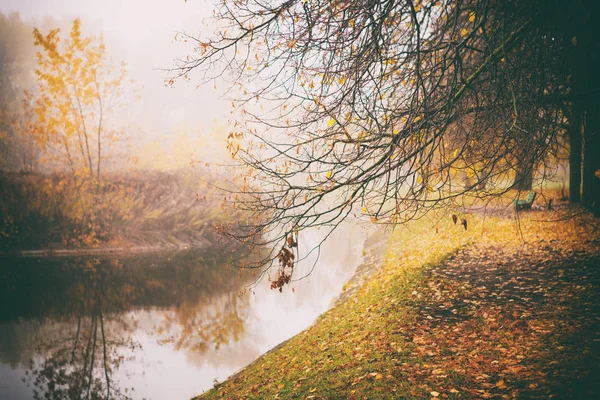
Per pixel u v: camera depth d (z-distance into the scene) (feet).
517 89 20.93
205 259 92.12
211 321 50.96
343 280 64.59
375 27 17.81
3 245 90.58
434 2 20.72
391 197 17.76
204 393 29.78
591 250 39.65
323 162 18.67
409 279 37.35
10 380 35.32
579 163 57.72
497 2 20.95
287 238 19.04
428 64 19.65
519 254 42.39
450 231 61.11
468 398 16.81
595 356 18.78
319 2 19.02
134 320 52.60
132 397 31.71
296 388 21.59
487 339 22.91
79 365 38.32
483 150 20.56
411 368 20.31
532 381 17.38
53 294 64.34
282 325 47.03
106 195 105.70
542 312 26.00
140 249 100.68
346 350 24.89
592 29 20.77
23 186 96.73
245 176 20.43
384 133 18.26
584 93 20.21
